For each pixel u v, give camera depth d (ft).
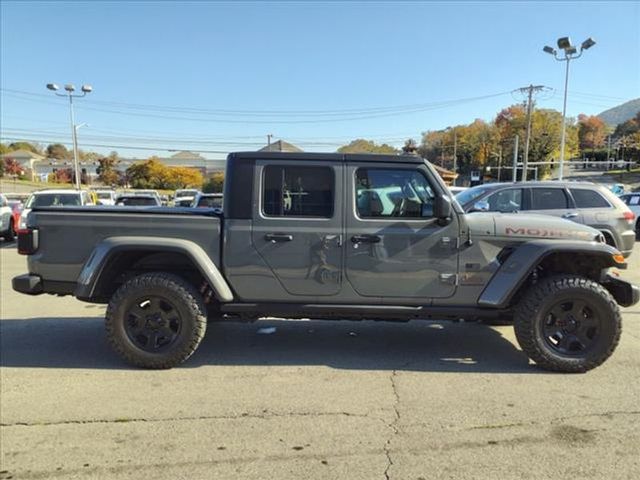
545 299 15.07
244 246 15.47
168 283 15.37
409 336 19.21
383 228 15.37
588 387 14.17
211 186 180.65
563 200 30.40
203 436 11.37
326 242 15.39
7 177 296.10
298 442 11.09
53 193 54.49
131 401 13.26
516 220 15.70
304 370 15.55
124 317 15.43
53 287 15.98
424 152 408.46
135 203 55.01
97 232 15.64
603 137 461.78
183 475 9.83
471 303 15.69
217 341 18.48
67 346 17.92
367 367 15.81
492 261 15.49
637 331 19.79
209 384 14.40
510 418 12.23
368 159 15.48
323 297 15.69
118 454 10.63
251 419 12.21
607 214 29.89
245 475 9.82
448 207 14.89
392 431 11.59
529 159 328.29
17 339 18.76
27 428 11.80
